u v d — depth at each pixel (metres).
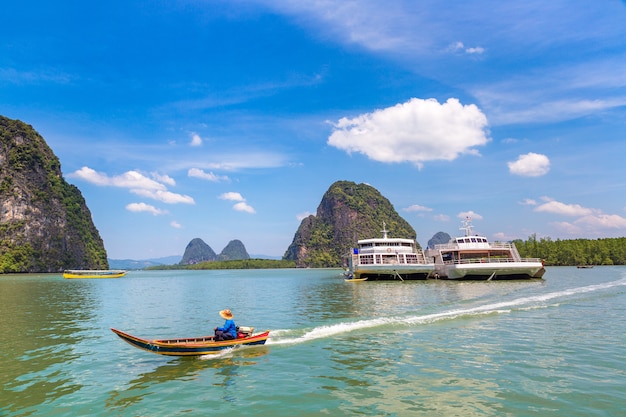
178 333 20.94
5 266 164.38
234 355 15.55
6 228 175.62
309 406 10.20
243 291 52.19
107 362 14.91
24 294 50.72
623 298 30.77
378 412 9.64
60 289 61.84
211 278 111.19
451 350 15.26
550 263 132.50
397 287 49.34
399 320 22.27
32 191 193.88
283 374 12.96
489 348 15.41
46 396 11.34
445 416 9.28
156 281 93.75
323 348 16.31
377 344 16.70
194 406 10.44
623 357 13.90
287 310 29.38
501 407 9.71
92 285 75.56
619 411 9.34
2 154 193.50
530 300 29.86
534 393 10.57
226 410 10.12
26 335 20.45
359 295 39.97
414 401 10.27
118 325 23.61
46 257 183.50
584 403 9.84
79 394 11.48
